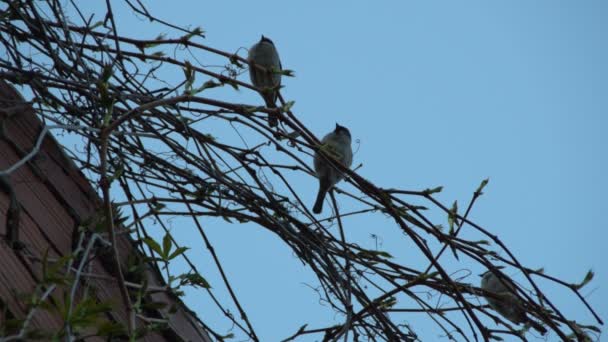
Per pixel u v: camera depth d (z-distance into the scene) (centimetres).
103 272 532
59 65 616
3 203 458
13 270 421
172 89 658
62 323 431
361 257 702
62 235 519
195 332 643
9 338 358
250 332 645
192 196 661
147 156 658
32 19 655
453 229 674
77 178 593
